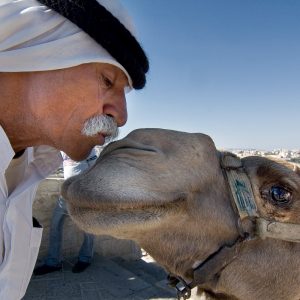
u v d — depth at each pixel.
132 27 0.40
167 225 0.39
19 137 0.38
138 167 0.36
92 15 0.36
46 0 0.35
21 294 0.41
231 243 0.43
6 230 0.37
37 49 0.34
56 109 0.36
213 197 0.43
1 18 0.33
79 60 0.36
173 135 0.42
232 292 0.45
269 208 0.45
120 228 0.34
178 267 0.43
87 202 0.33
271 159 0.48
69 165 1.08
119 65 0.38
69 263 1.38
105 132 0.40
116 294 1.17
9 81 0.35
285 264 0.46
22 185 0.40
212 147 0.45
